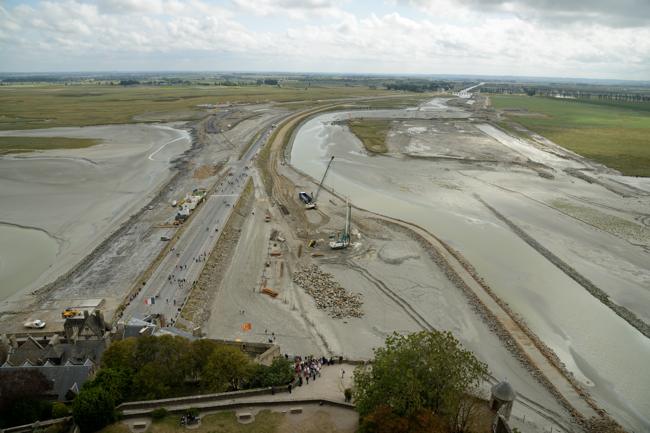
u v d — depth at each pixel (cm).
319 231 14700
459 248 13250
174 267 11912
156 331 8400
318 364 7781
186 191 18800
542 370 8112
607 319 9825
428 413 5228
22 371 6731
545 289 11025
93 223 15325
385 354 6175
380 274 11812
